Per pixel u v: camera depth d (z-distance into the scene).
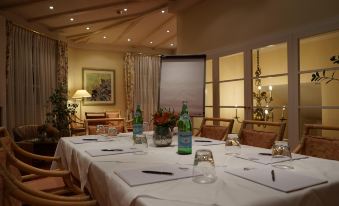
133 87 8.41
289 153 1.46
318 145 1.94
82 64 7.81
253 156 1.60
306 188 1.00
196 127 4.90
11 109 5.11
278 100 5.43
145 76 8.67
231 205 0.83
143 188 1.01
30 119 5.66
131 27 6.46
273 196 0.91
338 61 3.67
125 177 1.15
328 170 1.27
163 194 0.94
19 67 5.38
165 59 4.63
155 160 1.52
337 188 1.06
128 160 1.53
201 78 4.38
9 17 5.11
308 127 2.09
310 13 3.15
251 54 3.89
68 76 7.40
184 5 4.95
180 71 4.52
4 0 4.57
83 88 7.79
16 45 5.29
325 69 3.20
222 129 2.86
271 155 1.62
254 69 5.76
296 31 3.29
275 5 3.54
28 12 5.16
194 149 1.89
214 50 4.54
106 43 8.07
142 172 1.23
